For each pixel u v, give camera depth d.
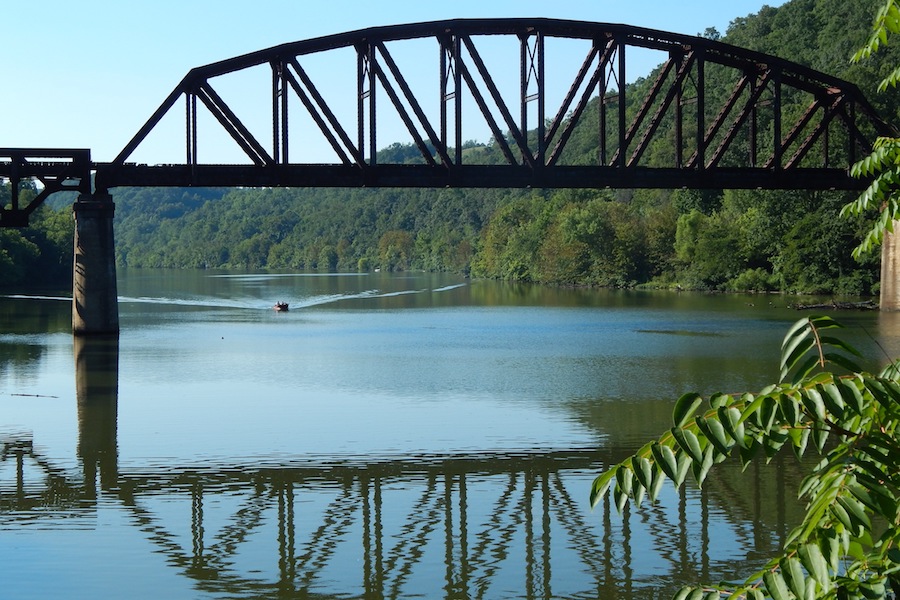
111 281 62.50
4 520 23.56
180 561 20.75
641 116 63.38
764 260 132.25
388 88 59.62
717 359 52.75
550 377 46.25
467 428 33.72
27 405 38.56
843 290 112.19
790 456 28.52
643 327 73.56
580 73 62.25
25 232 156.25
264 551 21.44
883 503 6.46
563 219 172.25
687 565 20.30
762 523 22.78
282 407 38.16
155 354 56.09
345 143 59.06
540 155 61.47
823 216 114.62
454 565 20.55
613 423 34.50
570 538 22.06
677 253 144.00
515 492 25.69
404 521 23.42
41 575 19.92
